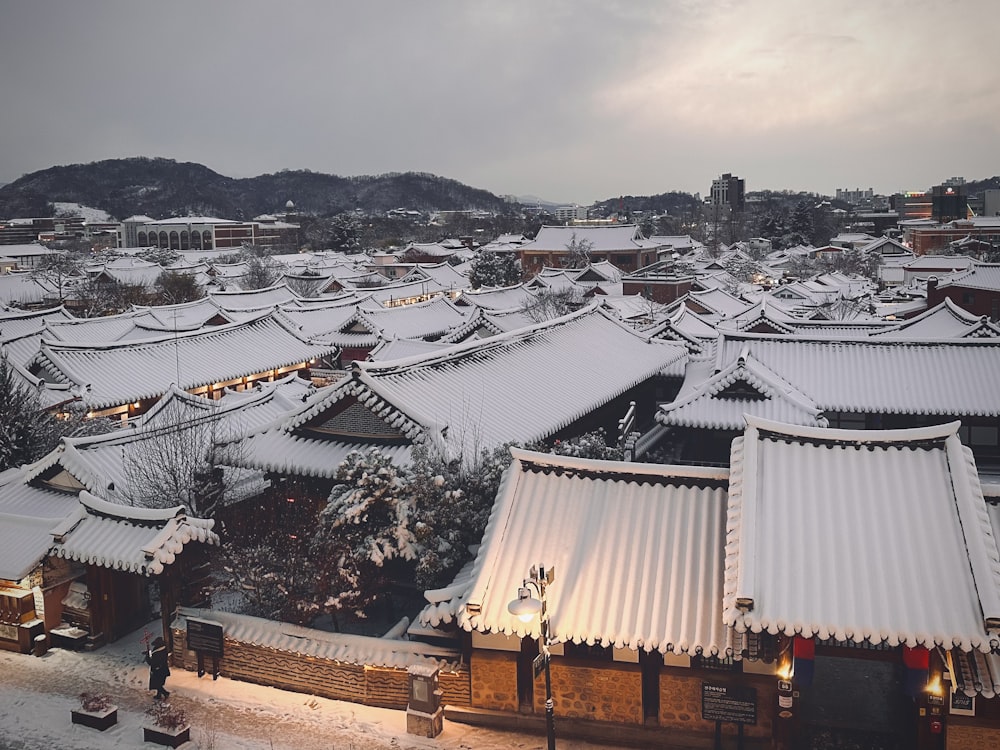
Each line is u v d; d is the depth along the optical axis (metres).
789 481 20.28
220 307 82.50
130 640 25.73
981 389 39.84
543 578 17.86
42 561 24.95
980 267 87.19
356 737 20.06
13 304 107.25
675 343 50.94
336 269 154.12
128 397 52.03
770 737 19.05
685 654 19.02
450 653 21.09
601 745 19.78
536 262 178.00
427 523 23.89
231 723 20.80
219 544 25.27
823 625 16.89
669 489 21.80
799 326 59.59
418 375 31.92
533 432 31.94
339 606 23.45
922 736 18.00
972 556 17.67
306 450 29.67
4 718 21.31
